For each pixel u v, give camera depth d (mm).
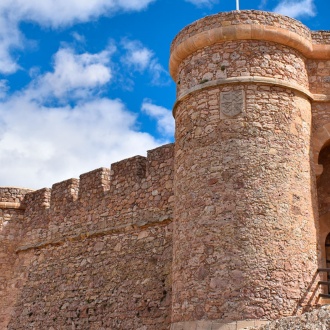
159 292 16516
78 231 19984
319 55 14930
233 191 13359
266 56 14172
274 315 12578
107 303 17844
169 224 17078
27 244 22094
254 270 12805
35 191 22734
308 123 14500
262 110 13867
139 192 18297
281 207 13336
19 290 21484
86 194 20203
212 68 14281
